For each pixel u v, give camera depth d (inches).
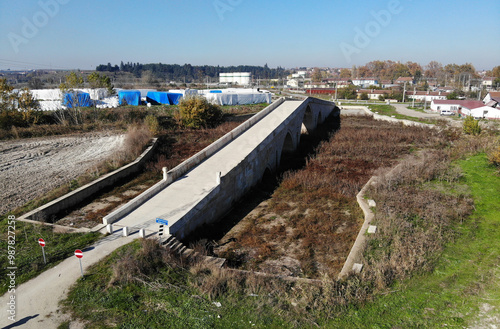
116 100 1927.9
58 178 917.2
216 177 770.8
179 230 627.5
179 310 424.2
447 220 676.7
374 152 1261.1
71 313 412.5
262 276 510.3
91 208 772.0
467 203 745.0
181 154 1182.3
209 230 703.7
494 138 1201.4
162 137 1350.9
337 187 910.4
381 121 1979.6
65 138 1363.2
